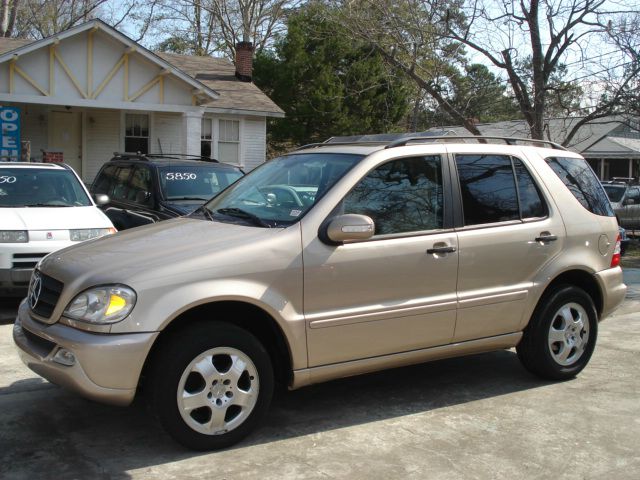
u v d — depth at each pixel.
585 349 5.79
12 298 8.52
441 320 4.88
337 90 24.52
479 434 4.59
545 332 5.52
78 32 15.90
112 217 9.92
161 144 20.08
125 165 10.83
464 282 4.98
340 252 4.45
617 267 6.02
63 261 4.36
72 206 8.48
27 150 14.86
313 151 5.34
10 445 4.27
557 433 4.62
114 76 16.81
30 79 15.77
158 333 3.88
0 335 6.88
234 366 4.17
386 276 4.62
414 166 4.95
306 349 4.36
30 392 5.23
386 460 4.14
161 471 3.92
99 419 4.71
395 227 4.74
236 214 4.87
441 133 5.65
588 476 3.97
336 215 4.52
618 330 8.05
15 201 8.33
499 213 5.25
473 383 5.71
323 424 4.72
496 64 13.96
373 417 4.88
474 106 15.95
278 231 4.38
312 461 4.10
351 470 3.99
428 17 14.47
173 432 4.03
